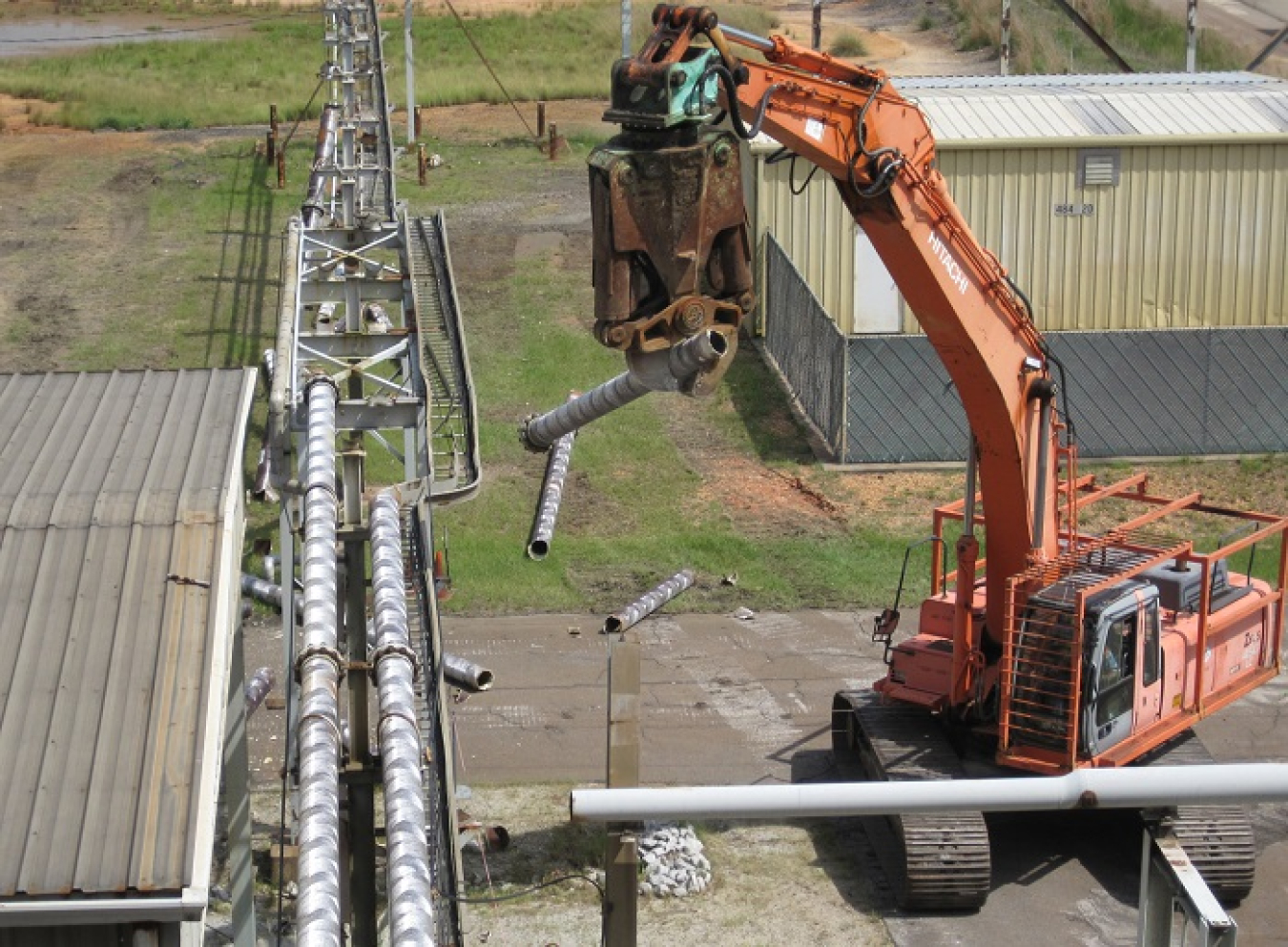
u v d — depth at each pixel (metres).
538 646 21.67
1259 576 23.86
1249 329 27.52
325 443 12.17
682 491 26.53
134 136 45.47
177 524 12.28
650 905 15.73
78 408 14.48
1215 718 19.91
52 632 11.41
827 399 27.91
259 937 14.70
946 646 17.45
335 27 36.38
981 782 8.91
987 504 16.14
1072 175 29.17
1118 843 16.81
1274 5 59.75
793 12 64.12
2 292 34.00
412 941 7.28
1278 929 15.52
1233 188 29.44
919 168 14.07
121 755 10.62
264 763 18.17
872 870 16.42
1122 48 55.47
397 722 9.35
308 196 24.44
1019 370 15.42
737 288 8.46
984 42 56.22
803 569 24.03
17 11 67.38
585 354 31.59
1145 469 27.50
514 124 47.03
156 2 69.44
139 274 35.03
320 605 10.32
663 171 8.17
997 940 15.23
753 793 8.87
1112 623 15.62
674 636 22.08
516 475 26.75
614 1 65.25
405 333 18.56
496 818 17.27
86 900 9.89
